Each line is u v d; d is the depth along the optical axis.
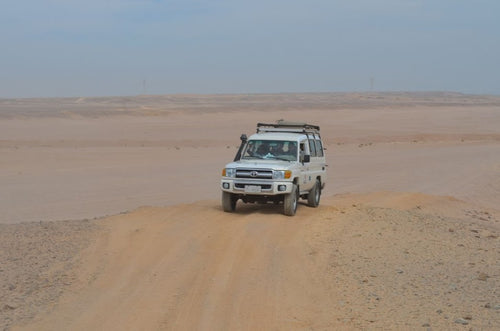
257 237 11.30
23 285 8.49
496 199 24.50
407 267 9.62
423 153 45.12
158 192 25.16
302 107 136.12
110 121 79.38
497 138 59.91
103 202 22.22
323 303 7.86
